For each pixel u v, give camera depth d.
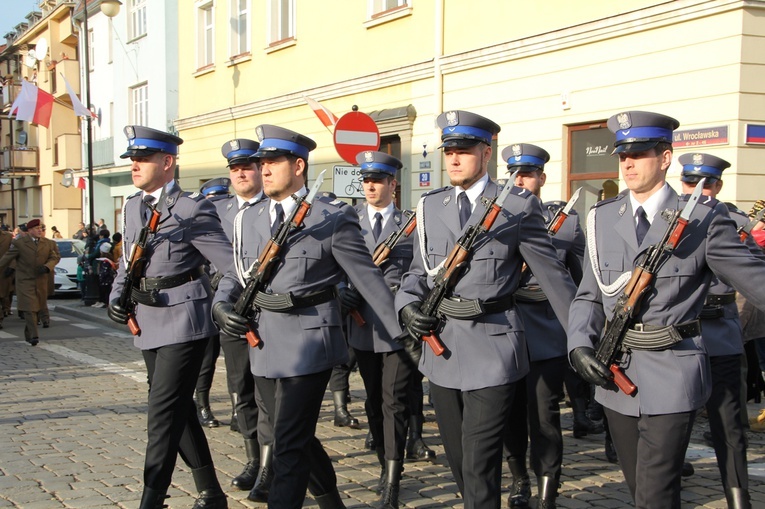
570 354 3.63
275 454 4.03
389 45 13.74
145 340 4.55
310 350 4.06
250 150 6.17
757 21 8.64
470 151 4.07
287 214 4.26
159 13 23.11
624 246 3.61
